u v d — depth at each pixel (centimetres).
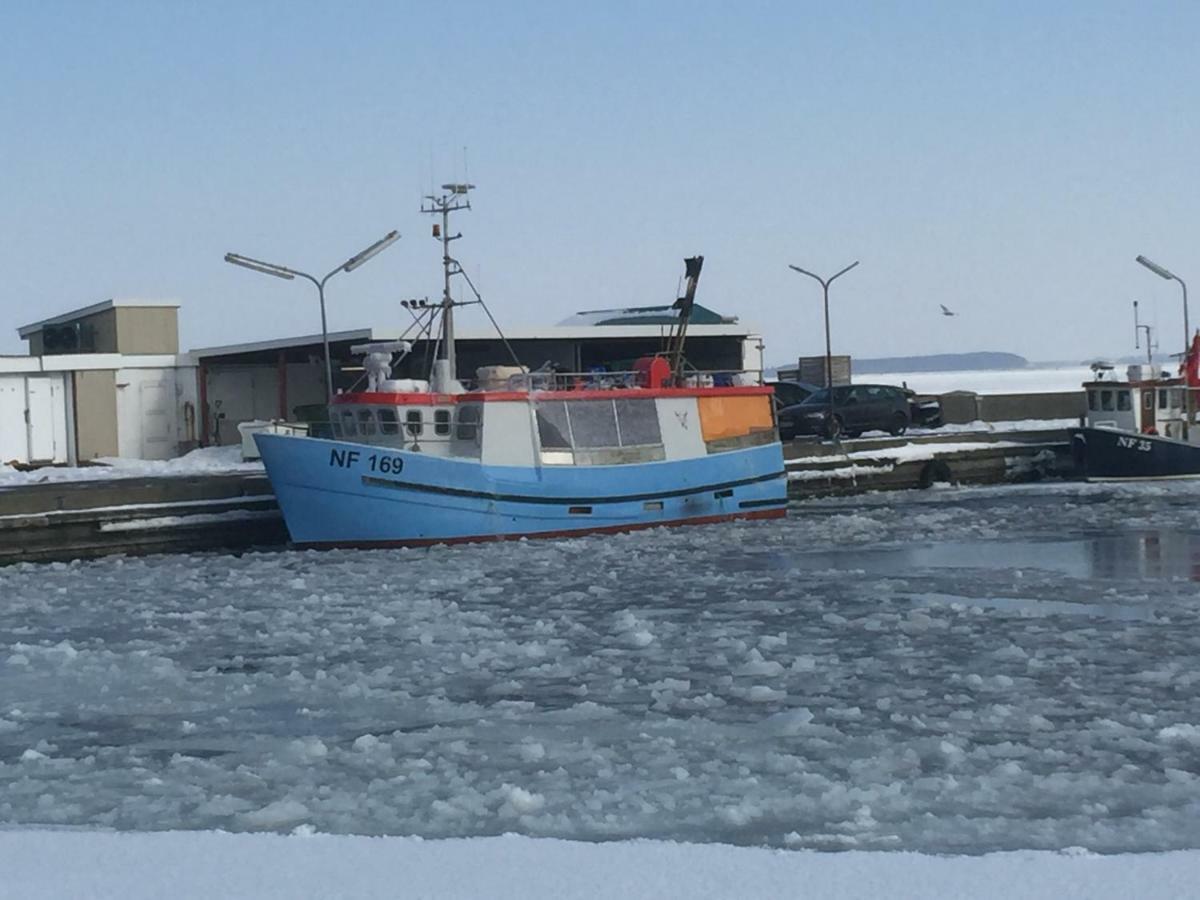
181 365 5225
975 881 811
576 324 5656
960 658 1855
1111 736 1433
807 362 6481
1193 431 4734
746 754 1382
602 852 880
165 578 2739
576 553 3019
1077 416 6262
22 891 802
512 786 1246
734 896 789
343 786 1295
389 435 3191
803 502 4228
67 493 3172
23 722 1591
